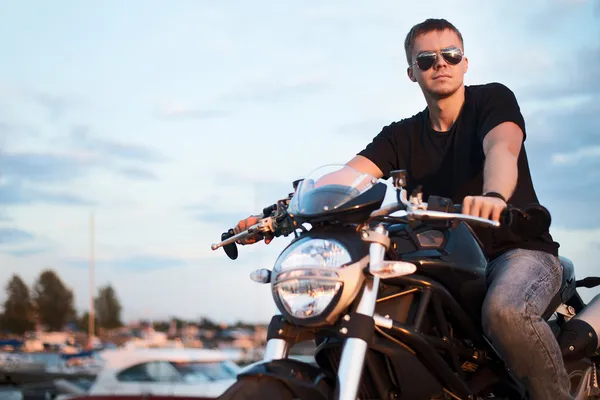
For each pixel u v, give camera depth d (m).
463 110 3.67
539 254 3.30
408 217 2.69
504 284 3.09
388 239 2.79
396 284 2.93
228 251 3.50
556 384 3.09
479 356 3.16
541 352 3.05
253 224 3.49
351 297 2.72
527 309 3.04
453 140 3.68
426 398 2.89
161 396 9.79
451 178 3.70
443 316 2.97
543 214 2.64
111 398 9.90
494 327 3.02
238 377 2.76
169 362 11.15
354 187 2.88
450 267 3.01
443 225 3.10
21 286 61.66
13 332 59.06
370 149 3.86
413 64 3.71
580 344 3.42
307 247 2.80
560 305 3.60
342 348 2.72
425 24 3.70
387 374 2.89
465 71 3.72
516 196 3.50
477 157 3.62
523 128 3.53
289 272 2.77
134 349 11.36
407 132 3.81
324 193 2.89
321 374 2.82
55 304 62.00
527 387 3.10
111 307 62.56
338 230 2.86
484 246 3.41
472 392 3.12
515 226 2.70
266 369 2.73
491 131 3.47
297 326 2.87
